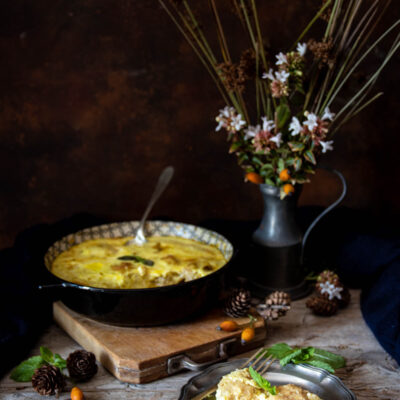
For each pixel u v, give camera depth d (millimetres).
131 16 1402
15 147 1450
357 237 1348
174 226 1320
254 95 1433
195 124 1461
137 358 1080
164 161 1479
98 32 1406
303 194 1506
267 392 1013
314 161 1180
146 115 1452
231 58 1426
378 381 1098
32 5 1387
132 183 1485
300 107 1224
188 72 1433
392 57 1425
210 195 1500
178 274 1186
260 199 1504
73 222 1407
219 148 1476
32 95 1426
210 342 1120
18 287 1261
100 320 1136
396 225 1502
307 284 1318
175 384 1087
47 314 1235
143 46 1418
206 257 1235
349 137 1473
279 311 1177
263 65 1216
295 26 1421
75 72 1421
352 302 1298
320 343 1177
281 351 1110
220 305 1217
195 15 1403
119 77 1429
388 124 1463
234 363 1082
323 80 1213
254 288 1290
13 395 1065
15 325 1174
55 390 1062
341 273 1351
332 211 1429
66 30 1401
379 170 1490
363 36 1406
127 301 1098
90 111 1441
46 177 1469
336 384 1053
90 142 1458
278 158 1227
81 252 1251
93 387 1080
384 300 1226
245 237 1396
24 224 1488
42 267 1157
